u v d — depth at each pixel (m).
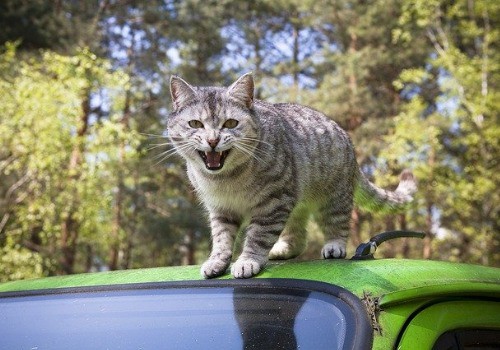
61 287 2.32
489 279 2.20
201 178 3.78
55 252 17.95
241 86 3.78
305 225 4.19
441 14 20.56
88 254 25.19
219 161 3.62
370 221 24.09
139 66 27.19
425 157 20.25
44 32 22.31
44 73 17.61
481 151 19.70
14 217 15.61
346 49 28.33
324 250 4.09
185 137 3.82
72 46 22.44
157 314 2.08
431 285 1.94
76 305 2.21
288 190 3.70
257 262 2.57
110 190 19.33
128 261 29.12
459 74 18.89
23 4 22.75
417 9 19.89
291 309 1.91
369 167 24.28
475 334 1.98
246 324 1.93
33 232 17.31
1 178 16.50
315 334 1.80
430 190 20.28
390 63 26.48
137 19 27.27
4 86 14.69
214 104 3.72
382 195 4.73
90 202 15.29
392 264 2.07
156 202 27.67
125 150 19.03
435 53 26.11
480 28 20.92
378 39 26.86
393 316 1.80
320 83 29.12
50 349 2.07
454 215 21.86
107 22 26.66
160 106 26.75
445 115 20.73
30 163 13.90
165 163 25.92
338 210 4.29
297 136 4.01
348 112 25.67
